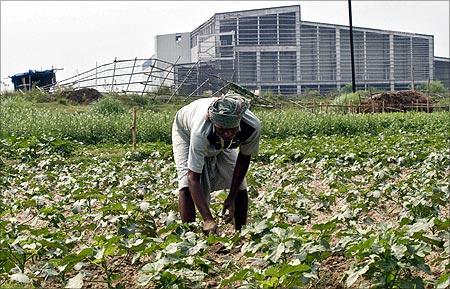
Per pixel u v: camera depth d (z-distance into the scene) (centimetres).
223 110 671
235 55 7794
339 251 623
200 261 583
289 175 1234
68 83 4675
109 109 3092
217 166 766
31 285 613
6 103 3334
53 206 913
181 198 749
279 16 8156
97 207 1028
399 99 4088
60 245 643
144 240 631
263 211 887
